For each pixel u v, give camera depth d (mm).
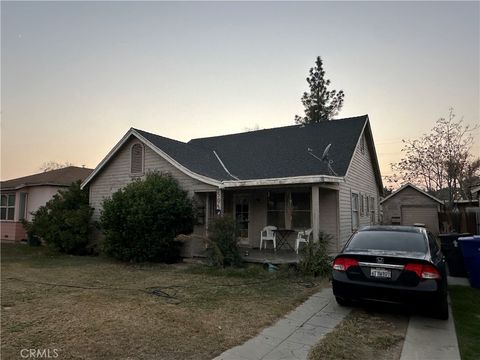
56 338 4727
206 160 15086
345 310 6129
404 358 4066
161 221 11836
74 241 14547
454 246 9656
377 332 5004
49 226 15242
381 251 5824
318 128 16344
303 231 11711
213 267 10312
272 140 16500
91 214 15156
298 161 13914
